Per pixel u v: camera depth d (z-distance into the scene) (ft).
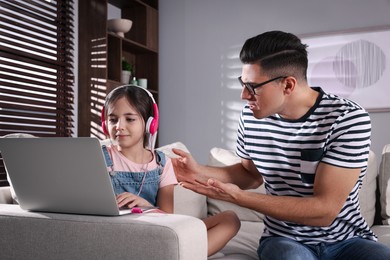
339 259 4.81
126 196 4.68
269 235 5.19
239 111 14.67
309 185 4.83
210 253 4.95
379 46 13.15
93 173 3.85
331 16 13.79
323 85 13.71
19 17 11.37
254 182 5.75
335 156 4.52
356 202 4.89
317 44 13.78
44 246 4.10
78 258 3.96
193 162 5.38
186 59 15.42
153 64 15.53
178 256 3.65
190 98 15.34
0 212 4.36
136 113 5.48
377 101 13.17
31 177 4.19
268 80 4.59
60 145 3.87
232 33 14.87
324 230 4.84
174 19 15.61
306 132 4.74
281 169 4.97
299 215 4.43
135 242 3.76
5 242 4.26
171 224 3.74
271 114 4.78
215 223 5.22
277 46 4.58
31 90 11.73
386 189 7.34
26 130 11.60
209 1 15.17
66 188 4.05
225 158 7.63
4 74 11.04
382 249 4.54
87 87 13.15
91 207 4.05
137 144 5.60
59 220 4.07
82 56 13.26
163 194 5.63
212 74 15.07
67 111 12.86
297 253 4.48
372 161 7.39
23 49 11.96
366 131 4.55
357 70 13.35
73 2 13.08
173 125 15.56
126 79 14.11
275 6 14.39
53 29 12.44
